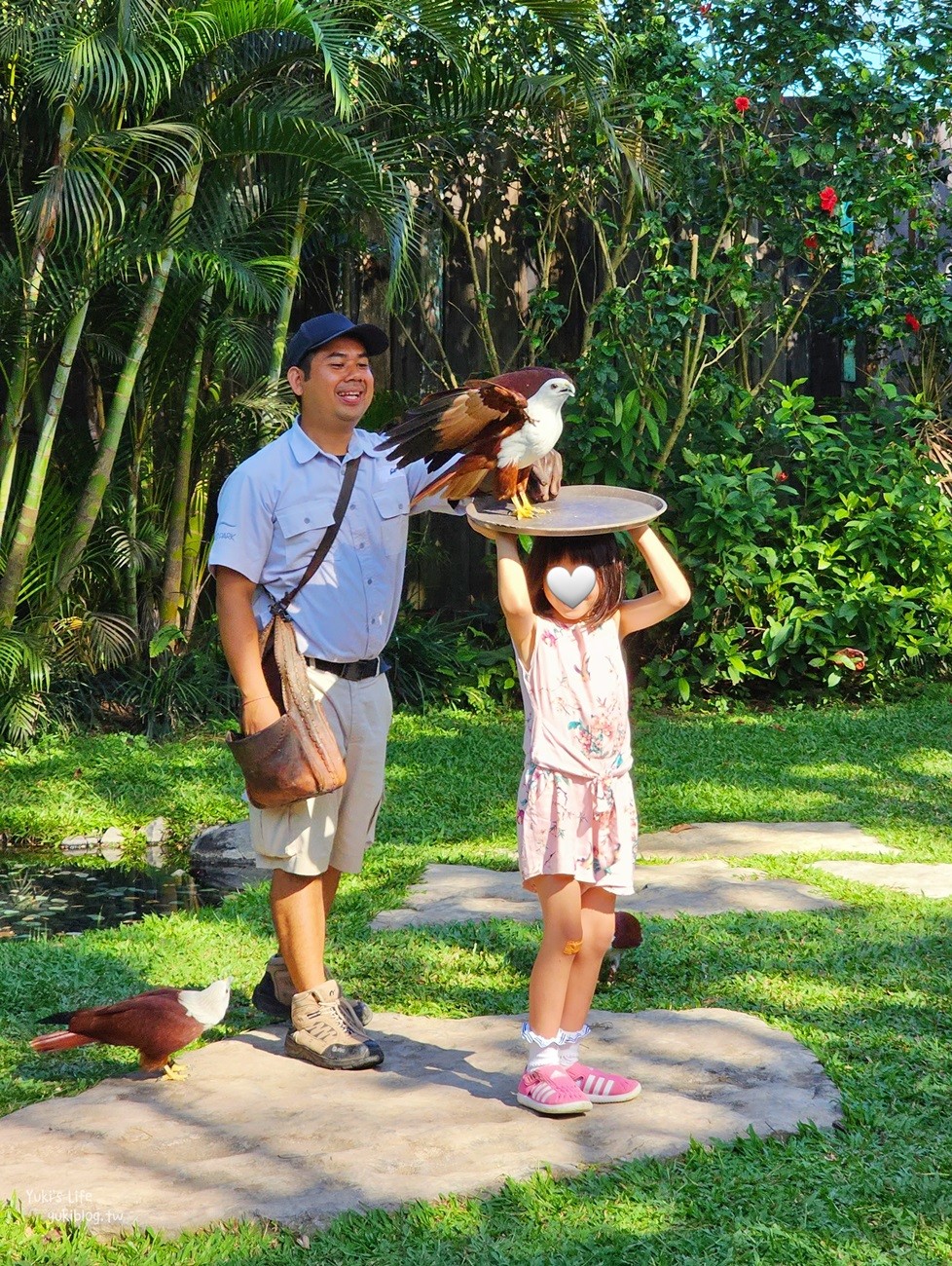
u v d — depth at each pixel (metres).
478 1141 3.07
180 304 7.93
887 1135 3.11
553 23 7.91
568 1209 2.79
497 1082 3.45
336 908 4.93
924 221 9.62
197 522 8.82
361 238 9.14
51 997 4.02
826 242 9.08
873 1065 3.48
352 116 8.41
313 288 9.79
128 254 7.15
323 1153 3.03
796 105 9.81
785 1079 3.41
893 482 9.27
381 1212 2.76
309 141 7.36
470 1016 3.94
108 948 4.48
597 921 3.36
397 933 4.57
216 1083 3.46
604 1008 3.96
